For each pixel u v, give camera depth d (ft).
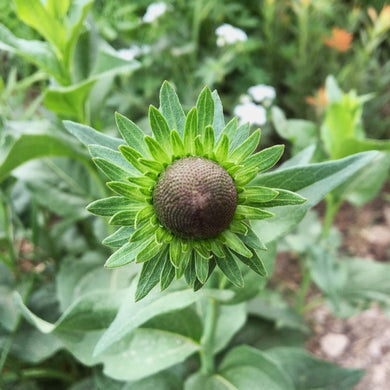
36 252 0.67
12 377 0.61
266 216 0.30
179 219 0.29
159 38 0.98
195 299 0.37
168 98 0.31
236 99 1.00
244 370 0.48
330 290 0.60
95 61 0.55
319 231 0.70
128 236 0.30
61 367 0.66
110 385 0.52
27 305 0.61
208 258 0.30
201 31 1.07
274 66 1.04
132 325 0.33
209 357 0.48
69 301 0.56
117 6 1.00
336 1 1.08
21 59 0.78
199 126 0.30
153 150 0.29
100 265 0.59
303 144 0.60
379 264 0.68
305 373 0.56
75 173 0.61
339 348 0.76
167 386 0.52
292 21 1.10
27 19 0.47
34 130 0.50
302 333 0.67
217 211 0.28
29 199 0.67
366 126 0.98
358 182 0.60
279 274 0.86
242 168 0.30
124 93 0.94
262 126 0.96
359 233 0.91
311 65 0.99
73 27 0.47
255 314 0.65
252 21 1.04
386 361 0.73
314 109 0.96
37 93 0.87
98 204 0.29
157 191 0.29
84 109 0.53
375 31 0.89
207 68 0.93
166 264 0.30
